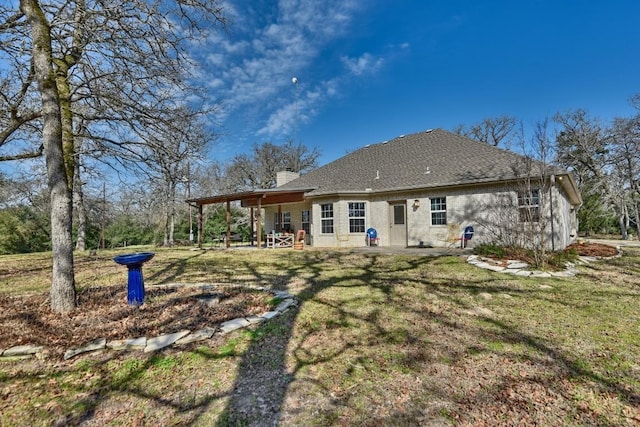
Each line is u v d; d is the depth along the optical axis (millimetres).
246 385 2930
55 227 4766
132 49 6215
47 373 3074
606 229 29641
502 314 4754
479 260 8977
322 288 6512
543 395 2707
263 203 17734
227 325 4238
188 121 7969
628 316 4590
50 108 4707
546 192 10766
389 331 4156
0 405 2588
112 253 15234
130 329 4074
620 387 2811
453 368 3180
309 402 2664
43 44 4719
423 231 13859
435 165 14719
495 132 35031
